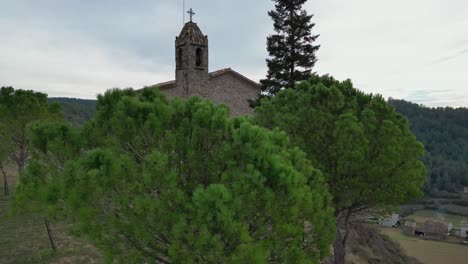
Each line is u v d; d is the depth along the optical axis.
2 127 15.05
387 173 12.56
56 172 6.33
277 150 6.82
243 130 5.99
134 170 5.64
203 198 5.08
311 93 13.59
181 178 6.21
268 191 5.61
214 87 26.17
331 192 13.23
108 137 6.40
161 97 7.31
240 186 5.52
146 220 5.65
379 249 24.66
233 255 5.29
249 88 28.44
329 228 7.57
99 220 5.87
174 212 5.51
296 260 6.34
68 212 5.68
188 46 24.73
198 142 6.14
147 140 6.29
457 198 98.19
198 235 5.43
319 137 13.04
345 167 12.58
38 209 5.91
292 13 26.36
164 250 6.29
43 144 6.52
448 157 129.88
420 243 48.53
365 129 12.67
